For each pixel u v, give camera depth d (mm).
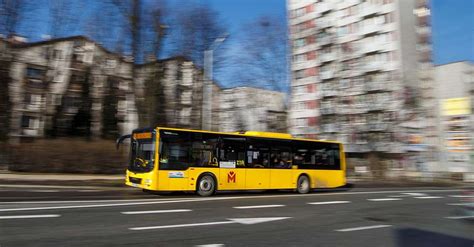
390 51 63375
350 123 47938
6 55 28594
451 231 10438
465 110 40469
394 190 25953
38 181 21688
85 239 7855
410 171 50062
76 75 35750
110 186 21750
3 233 8164
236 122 43031
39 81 33688
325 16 70750
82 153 26141
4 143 25047
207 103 27125
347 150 54594
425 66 64188
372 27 65500
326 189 25109
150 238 8188
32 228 8742
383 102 47125
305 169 20922
